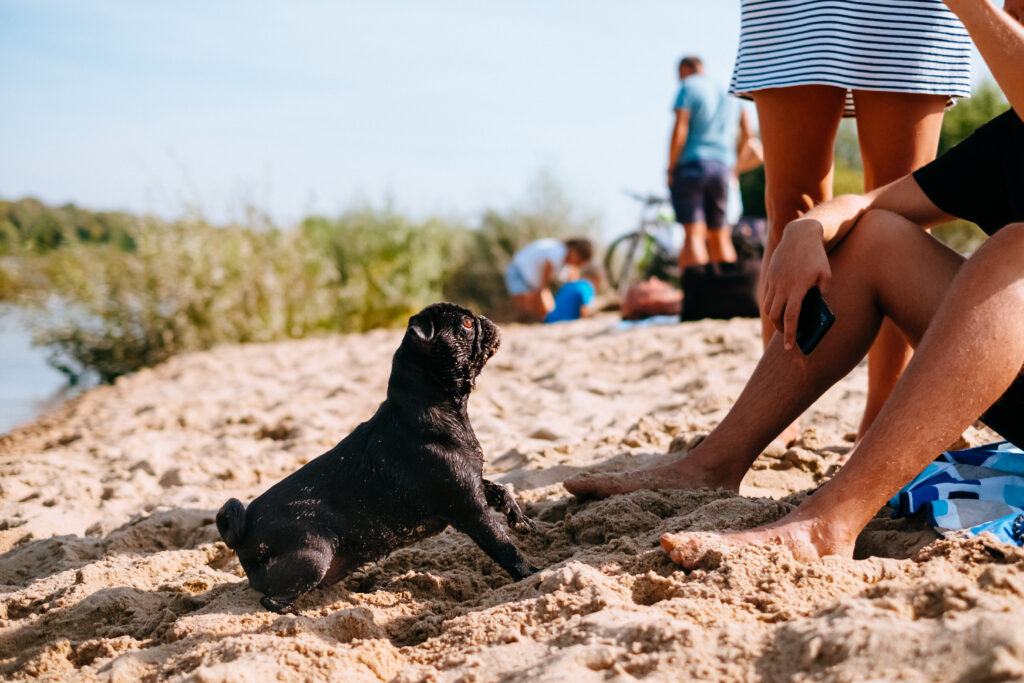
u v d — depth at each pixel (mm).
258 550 1613
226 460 2904
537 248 7211
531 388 3773
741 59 2148
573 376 3879
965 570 1328
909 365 1469
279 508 1629
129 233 7328
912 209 1734
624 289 7527
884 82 1992
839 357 1723
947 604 1170
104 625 1698
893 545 1565
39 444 3912
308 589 1603
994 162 1657
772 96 2094
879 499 1458
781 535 1453
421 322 1682
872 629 1141
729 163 5340
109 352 6715
